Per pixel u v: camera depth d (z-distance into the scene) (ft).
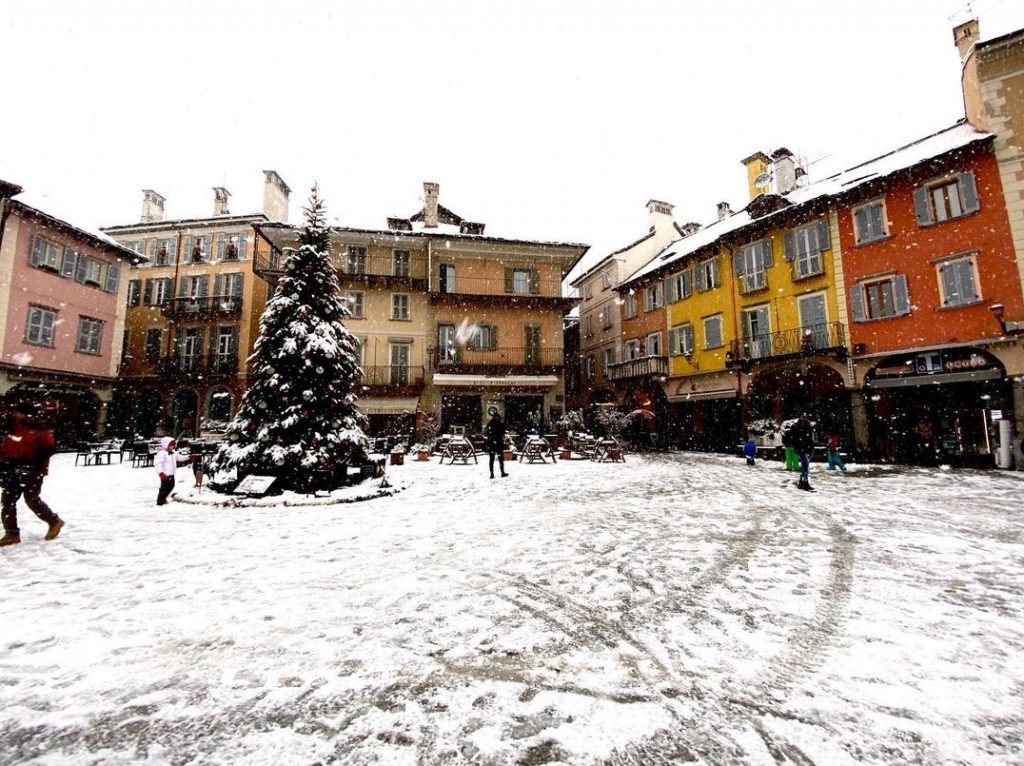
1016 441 43.14
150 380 87.51
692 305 78.23
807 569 14.76
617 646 9.64
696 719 7.22
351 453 32.76
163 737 6.78
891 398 55.36
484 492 30.94
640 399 90.17
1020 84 45.80
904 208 52.47
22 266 64.64
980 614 11.28
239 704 7.59
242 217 91.45
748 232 67.56
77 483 36.11
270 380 31.45
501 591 12.80
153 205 97.66
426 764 6.23
